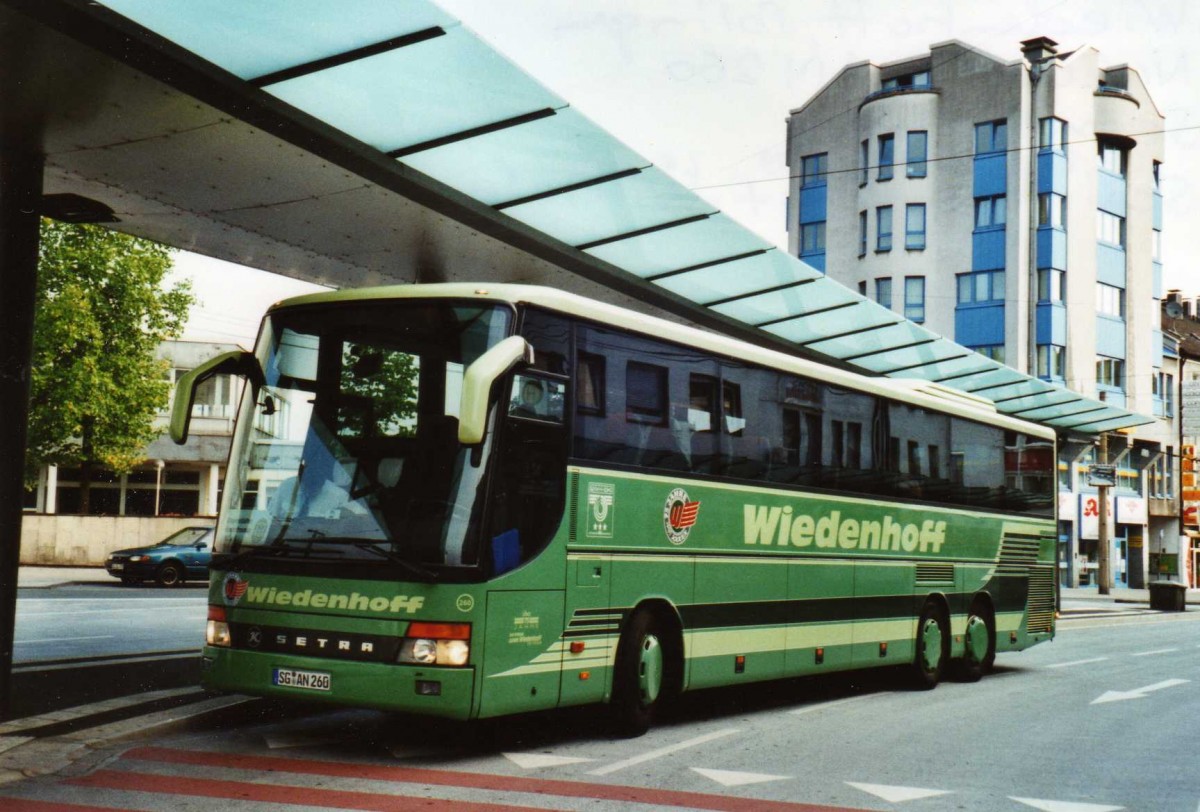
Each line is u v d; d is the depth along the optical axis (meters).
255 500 8.90
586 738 9.95
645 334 10.26
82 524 40.19
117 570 31.72
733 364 11.54
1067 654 20.95
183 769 8.04
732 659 11.20
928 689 14.90
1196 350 61.88
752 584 11.55
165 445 49.44
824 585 12.83
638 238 13.70
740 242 13.73
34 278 10.03
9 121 9.48
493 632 8.33
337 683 8.26
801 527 12.47
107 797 7.15
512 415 8.66
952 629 15.51
